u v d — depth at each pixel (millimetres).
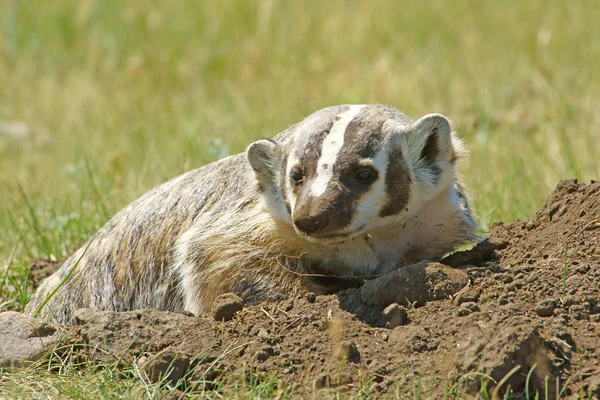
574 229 9023
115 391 7801
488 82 19438
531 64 19984
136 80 22531
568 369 7246
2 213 13750
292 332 8195
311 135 8945
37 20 25547
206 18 24844
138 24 24641
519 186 13414
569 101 17547
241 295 9500
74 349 8625
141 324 8617
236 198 9969
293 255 9422
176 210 10562
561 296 7918
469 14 24031
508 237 9609
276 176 9375
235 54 23406
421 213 9320
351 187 8594
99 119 20281
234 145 16719
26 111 21562
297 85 21125
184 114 19562
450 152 9344
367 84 20484
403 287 8352
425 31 23062
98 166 16125
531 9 23438
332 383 7570
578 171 13727
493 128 17203
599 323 7621
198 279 9789
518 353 7125
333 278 9523
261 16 24266
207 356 8133
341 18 24578
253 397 7371
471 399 7078
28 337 8703
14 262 12508
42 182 16141
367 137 8812
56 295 10914
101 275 10859
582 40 20859
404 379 7410
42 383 8086
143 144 17266
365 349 7809
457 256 9344
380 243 9320
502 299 7973
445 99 18984
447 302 8156
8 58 24453
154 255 10555
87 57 23953
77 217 13188
